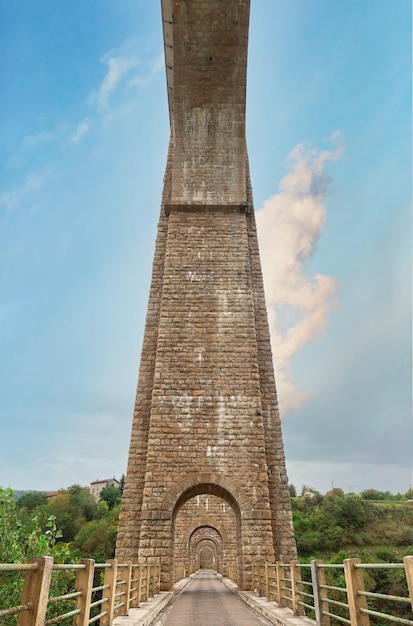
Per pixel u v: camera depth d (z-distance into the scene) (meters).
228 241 22.31
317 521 66.00
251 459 18.30
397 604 29.59
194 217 22.73
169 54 23.67
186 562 30.70
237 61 21.98
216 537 42.22
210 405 19.17
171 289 21.33
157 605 11.89
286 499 18.47
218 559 41.78
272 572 13.48
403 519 69.31
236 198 22.88
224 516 31.73
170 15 21.70
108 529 47.12
